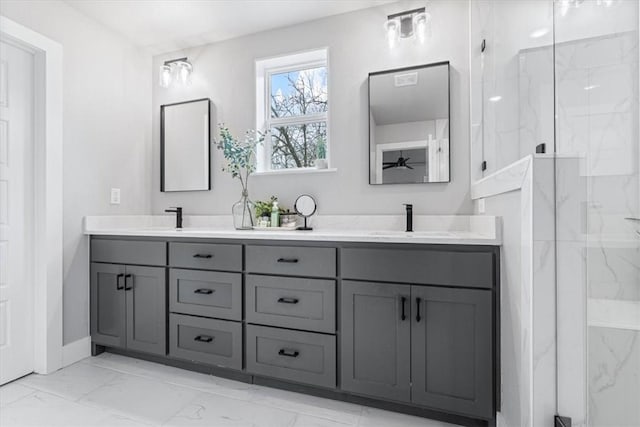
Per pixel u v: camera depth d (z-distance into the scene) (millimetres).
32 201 2016
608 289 827
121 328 2172
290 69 2590
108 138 2449
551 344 1052
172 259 2035
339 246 1668
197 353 1961
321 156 2504
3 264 1885
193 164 2688
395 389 1554
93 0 2141
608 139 784
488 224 1554
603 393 873
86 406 1660
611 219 793
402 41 2184
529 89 1242
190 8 2248
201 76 2701
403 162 2166
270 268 1802
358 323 1621
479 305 1440
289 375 1747
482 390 1429
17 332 1939
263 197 2500
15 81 1933
